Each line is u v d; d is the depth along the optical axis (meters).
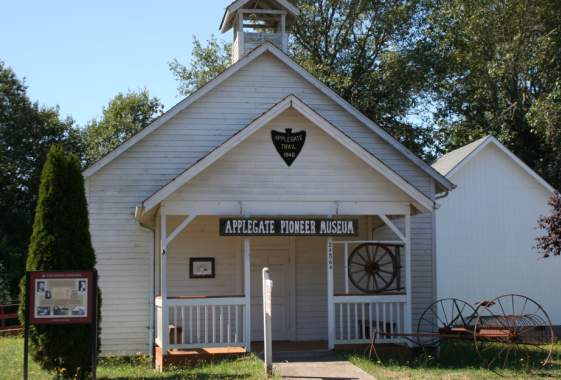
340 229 15.09
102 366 16.02
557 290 25.67
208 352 14.70
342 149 15.63
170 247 17.62
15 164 38.34
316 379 12.55
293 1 35.84
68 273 11.58
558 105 28.89
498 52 32.31
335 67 37.09
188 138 17.98
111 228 17.53
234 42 21.23
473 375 13.24
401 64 34.97
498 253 25.34
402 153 18.70
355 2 36.59
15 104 40.00
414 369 13.91
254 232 14.77
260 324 18.09
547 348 17.64
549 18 32.28
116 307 17.41
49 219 12.51
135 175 17.72
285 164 15.43
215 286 17.77
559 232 15.80
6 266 32.78
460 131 36.22
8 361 15.98
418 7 36.50
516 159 25.61
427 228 18.98
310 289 18.47
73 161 12.85
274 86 18.55
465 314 24.73
